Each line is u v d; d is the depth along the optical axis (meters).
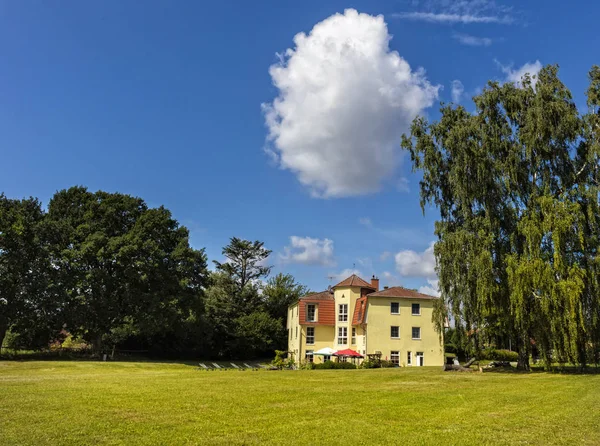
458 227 33.56
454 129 33.59
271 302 78.50
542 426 12.79
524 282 28.45
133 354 60.00
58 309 44.09
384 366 45.94
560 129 30.44
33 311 43.47
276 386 21.95
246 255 78.31
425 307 53.84
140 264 45.75
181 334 57.78
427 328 53.28
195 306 53.19
